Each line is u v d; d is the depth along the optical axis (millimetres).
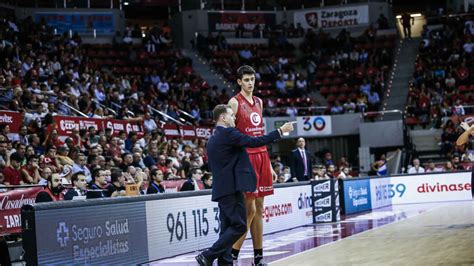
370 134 40562
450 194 31797
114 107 31812
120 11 46938
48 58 34719
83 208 11930
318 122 41000
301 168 23266
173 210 14758
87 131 24156
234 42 49875
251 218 11453
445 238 14188
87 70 34375
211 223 16344
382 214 24672
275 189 19953
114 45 43844
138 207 13531
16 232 14953
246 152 11008
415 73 44250
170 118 33594
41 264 10836
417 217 21531
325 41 48406
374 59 46219
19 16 43719
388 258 11516
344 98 43531
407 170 35781
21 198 15352
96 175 16953
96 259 12141
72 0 45719
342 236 16734
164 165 24047
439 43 46406
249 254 14320
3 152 19297
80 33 45562
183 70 43938
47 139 22391
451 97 41094
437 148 39719
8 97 25953
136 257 13305
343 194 25641
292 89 44375
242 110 11711
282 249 14539
